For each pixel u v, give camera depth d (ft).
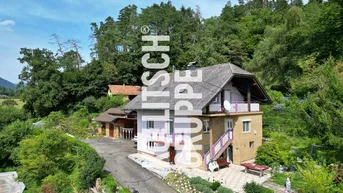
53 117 147.23
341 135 34.53
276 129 85.87
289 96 111.04
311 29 109.09
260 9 238.68
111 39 221.46
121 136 113.60
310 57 99.96
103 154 82.23
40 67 179.73
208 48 173.58
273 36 130.62
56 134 71.82
